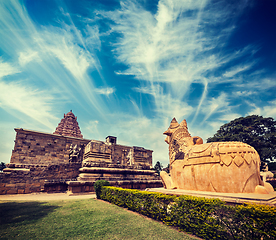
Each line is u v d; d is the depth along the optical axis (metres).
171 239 5.06
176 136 9.27
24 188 15.06
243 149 6.44
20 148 22.56
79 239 5.04
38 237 5.02
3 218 6.61
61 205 9.18
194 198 5.68
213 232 4.85
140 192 8.07
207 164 6.76
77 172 18.45
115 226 6.13
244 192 6.02
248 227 4.22
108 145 19.42
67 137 26.56
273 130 27.17
